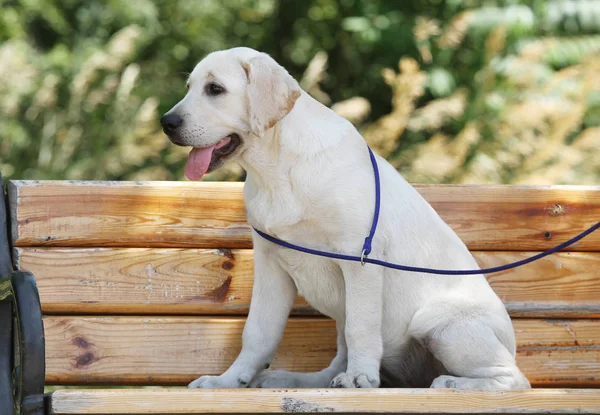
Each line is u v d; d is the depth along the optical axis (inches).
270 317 158.9
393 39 419.2
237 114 149.6
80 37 422.3
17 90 358.0
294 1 465.4
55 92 362.0
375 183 153.7
